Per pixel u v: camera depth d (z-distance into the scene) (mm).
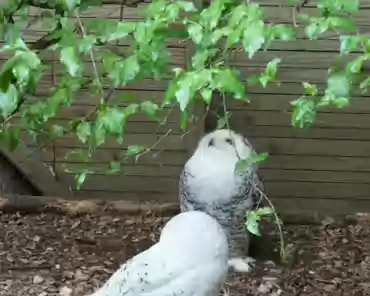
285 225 4137
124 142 4184
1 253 3830
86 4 2553
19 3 2504
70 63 2252
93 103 4016
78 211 4191
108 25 2426
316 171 4199
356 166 4180
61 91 2471
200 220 2484
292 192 4234
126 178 4285
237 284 3570
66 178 4301
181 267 2451
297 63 4004
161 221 4156
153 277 2471
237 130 4129
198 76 2150
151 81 4027
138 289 2480
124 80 2301
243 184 3512
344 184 4215
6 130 2496
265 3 3584
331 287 3590
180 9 2342
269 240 4004
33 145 4156
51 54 3283
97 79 2443
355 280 3654
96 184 4305
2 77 2191
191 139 4121
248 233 3697
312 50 3979
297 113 2322
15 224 4109
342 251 3912
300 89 4051
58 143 4184
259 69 3988
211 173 3512
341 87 2182
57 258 3805
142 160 4230
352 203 4238
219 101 3973
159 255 2496
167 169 4242
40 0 2744
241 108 4098
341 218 4152
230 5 2268
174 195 4289
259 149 4164
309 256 3865
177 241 2477
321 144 4156
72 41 2346
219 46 2600
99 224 4129
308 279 3650
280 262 3789
